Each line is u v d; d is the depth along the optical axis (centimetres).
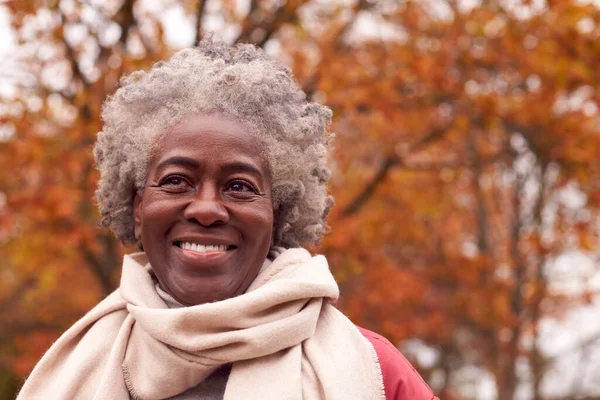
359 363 230
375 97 912
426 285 1257
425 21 966
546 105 956
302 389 225
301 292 230
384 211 1193
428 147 1096
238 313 224
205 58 248
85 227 842
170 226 236
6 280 1484
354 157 1113
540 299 1298
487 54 930
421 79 931
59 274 1278
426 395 233
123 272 250
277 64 254
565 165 1083
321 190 260
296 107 251
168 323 225
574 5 878
